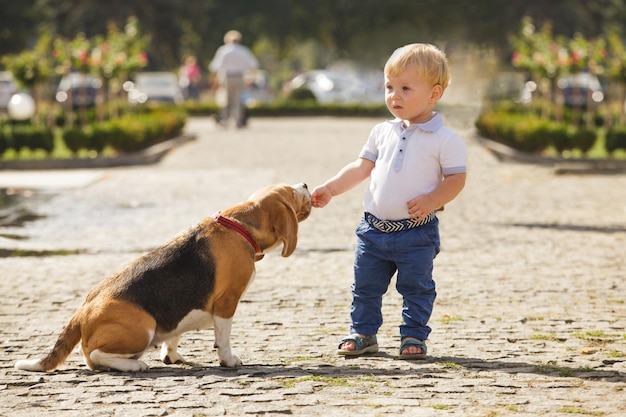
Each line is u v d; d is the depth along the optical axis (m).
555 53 29.14
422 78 7.04
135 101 42.88
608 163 22.59
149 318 6.47
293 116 49.75
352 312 7.34
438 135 7.05
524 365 6.83
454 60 35.53
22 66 28.62
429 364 6.90
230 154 26.42
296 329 8.12
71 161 24.03
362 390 6.17
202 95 62.94
